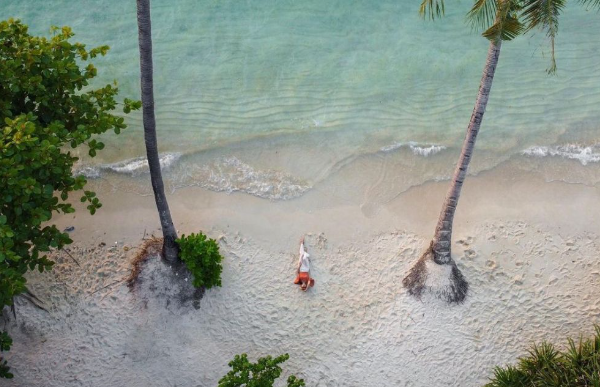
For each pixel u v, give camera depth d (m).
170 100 21.36
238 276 16.75
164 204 15.41
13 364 15.20
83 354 15.39
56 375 15.11
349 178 19.30
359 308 16.28
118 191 18.69
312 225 18.03
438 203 18.73
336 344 15.70
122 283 16.44
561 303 16.44
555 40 23.19
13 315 15.78
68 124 14.30
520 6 12.09
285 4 24.38
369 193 18.89
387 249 17.50
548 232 17.95
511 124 20.81
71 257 16.89
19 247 12.66
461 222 18.14
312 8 24.30
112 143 19.95
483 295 16.50
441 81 22.14
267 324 15.98
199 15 23.89
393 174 19.44
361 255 17.38
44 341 15.57
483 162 19.77
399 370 15.32
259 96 21.56
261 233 17.77
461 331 15.88
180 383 15.13
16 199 12.19
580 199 18.81
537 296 16.56
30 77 13.51
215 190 18.83
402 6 24.47
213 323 15.97
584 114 21.06
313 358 15.51
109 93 14.78
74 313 15.95
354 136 20.47
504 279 16.81
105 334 15.66
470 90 21.88
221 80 21.98
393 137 20.45
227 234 17.69
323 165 19.62
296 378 14.63
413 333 15.80
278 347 15.67
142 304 16.05
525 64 22.53
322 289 16.62
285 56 22.77
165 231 15.88
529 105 21.34
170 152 19.77
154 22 23.64
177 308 16.00
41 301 16.08
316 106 21.30
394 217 18.31
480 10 12.33
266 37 23.34
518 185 19.19
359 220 18.20
